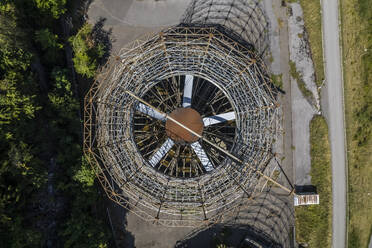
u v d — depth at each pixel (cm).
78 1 2550
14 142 1952
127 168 2181
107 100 2177
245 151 2205
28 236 1928
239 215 2575
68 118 2316
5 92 1950
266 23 2631
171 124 2306
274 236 2578
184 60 2278
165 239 2550
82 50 2312
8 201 1873
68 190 2309
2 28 1981
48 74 2417
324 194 2644
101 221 2338
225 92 2286
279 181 2605
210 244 2552
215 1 2605
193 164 2480
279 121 2553
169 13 2598
